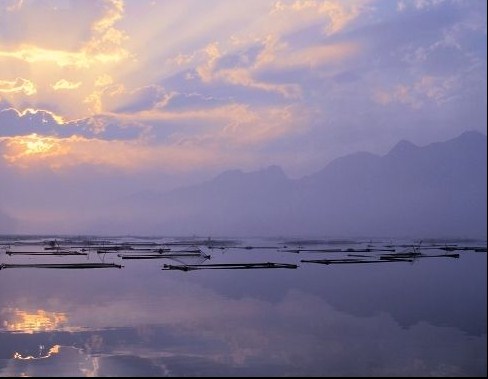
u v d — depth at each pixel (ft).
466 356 79.87
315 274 220.43
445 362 76.54
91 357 79.77
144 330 98.68
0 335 94.17
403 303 135.44
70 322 106.63
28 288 165.58
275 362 77.05
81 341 89.81
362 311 121.90
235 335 94.43
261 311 121.08
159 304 131.13
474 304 132.98
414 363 76.23
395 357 79.56
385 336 94.22
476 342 89.25
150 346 86.43
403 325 104.94
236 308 125.29
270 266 261.44
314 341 90.07
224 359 78.54
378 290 163.32
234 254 407.64
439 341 89.92
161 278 200.34
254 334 95.40
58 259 317.63
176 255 367.86
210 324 104.94
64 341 89.86
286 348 85.10
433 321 109.09
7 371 72.79
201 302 135.23
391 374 71.15
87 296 146.10
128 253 398.01
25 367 74.69
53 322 106.52
